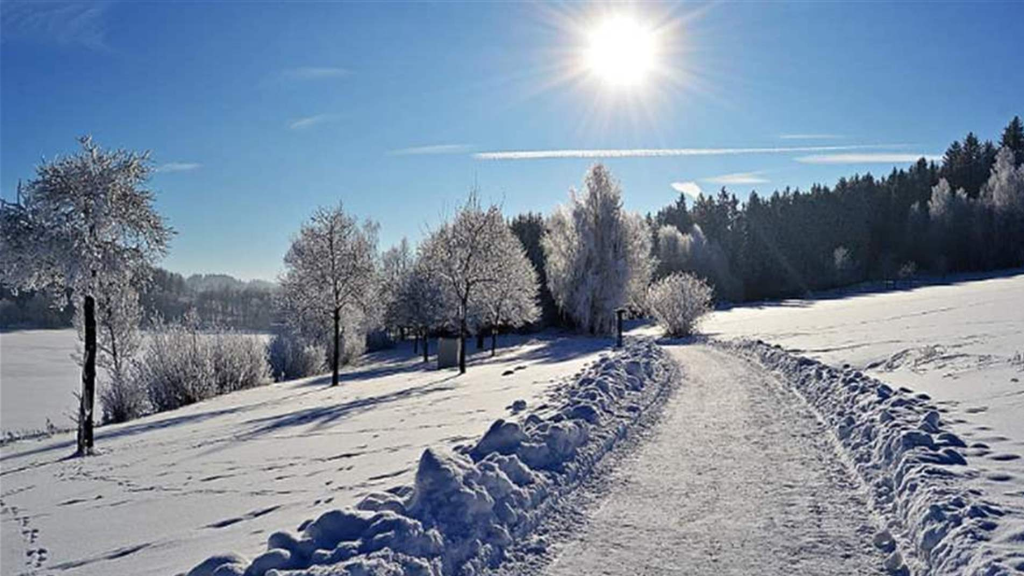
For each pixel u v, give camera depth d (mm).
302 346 46875
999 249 77500
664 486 6598
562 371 19516
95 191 18547
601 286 44375
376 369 42469
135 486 10484
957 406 8742
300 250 36594
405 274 55656
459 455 6258
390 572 4285
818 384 12266
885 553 4812
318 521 5098
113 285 19672
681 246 82750
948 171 98562
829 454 7688
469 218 33156
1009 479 5570
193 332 35938
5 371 57938
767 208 92625
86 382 18172
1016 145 100500
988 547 4137
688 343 29703
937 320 23438
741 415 10281
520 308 43312
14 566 6422
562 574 4660
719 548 4992
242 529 6383
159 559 5719
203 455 12711
